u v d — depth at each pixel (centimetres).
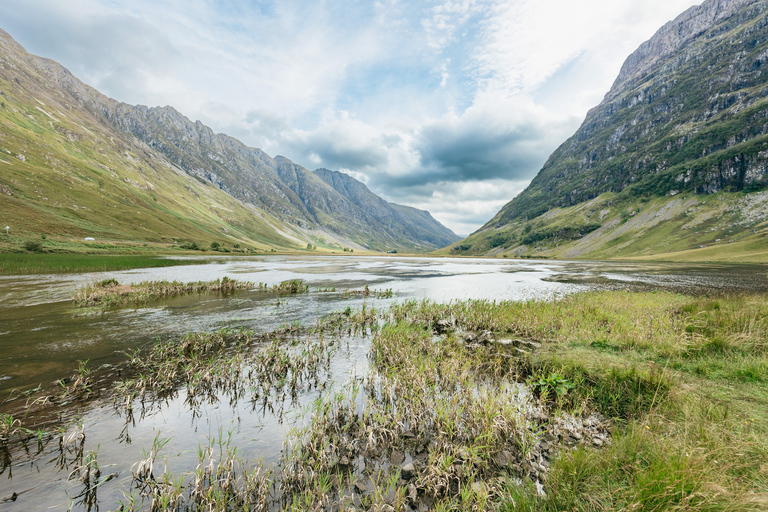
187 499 620
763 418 693
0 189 14850
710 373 980
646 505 494
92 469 692
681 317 1825
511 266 10838
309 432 841
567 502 555
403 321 2094
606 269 8750
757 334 1215
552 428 868
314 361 1434
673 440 656
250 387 1175
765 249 12075
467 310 2455
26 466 705
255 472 645
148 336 1816
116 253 12256
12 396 1055
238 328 2036
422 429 877
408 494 634
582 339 1493
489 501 620
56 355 1473
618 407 938
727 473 537
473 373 1287
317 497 623
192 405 1031
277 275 6088
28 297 3003
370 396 1097
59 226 14050
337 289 4141
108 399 1055
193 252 16775
